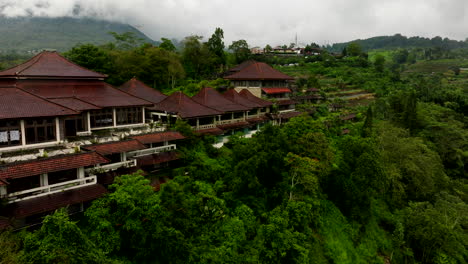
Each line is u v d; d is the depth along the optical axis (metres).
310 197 39.66
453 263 38.75
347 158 46.88
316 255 35.66
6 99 29.25
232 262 26.48
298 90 103.31
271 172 38.34
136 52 83.81
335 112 91.38
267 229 29.34
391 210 49.84
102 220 24.38
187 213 28.45
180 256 25.94
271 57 155.50
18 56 187.50
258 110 66.75
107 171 31.89
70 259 18.23
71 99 37.94
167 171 39.19
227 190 36.34
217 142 51.25
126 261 24.94
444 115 86.50
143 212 25.27
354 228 42.47
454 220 42.47
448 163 68.50
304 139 44.12
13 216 23.36
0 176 23.11
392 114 83.94
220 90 76.81
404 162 52.31
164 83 86.62
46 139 30.89
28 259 18.20
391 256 41.91
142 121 45.38
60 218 19.42
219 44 112.31
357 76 135.38
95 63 69.19
